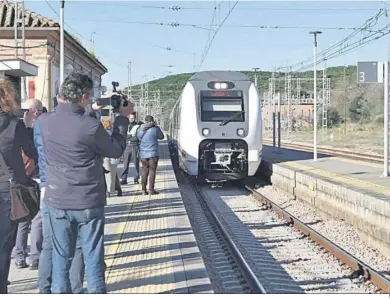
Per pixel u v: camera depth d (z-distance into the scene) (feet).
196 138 70.59
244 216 55.88
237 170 71.97
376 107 223.10
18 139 20.38
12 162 20.21
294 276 34.45
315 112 86.48
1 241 20.30
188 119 71.20
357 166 76.64
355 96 229.86
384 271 36.83
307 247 42.63
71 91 18.49
